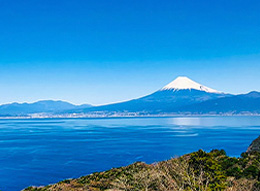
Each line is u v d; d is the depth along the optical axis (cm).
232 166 2914
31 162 8825
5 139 17275
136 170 2900
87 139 16850
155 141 15275
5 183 6169
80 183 3150
